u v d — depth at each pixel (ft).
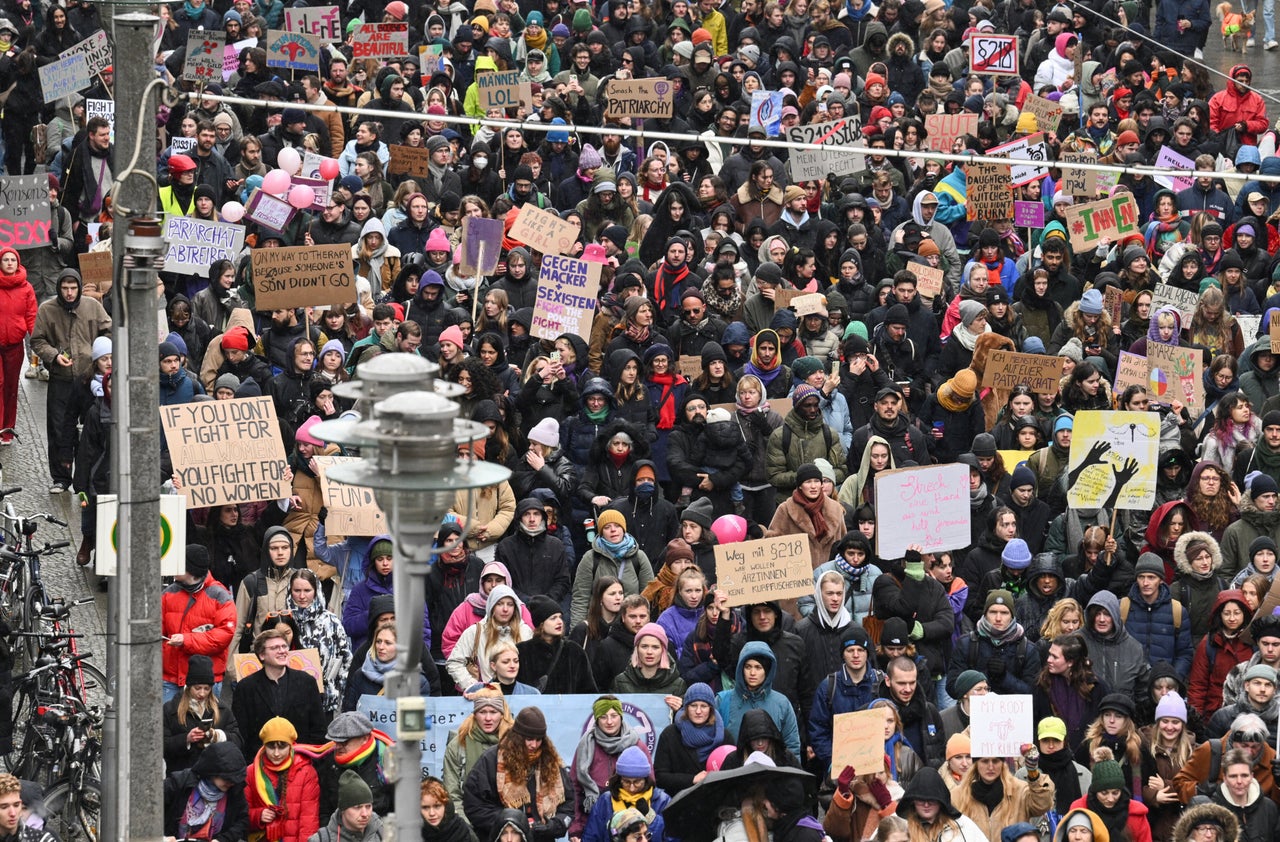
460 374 141.69
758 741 107.86
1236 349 174.09
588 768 110.32
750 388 146.10
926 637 124.98
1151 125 221.05
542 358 147.64
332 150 213.66
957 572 137.08
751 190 193.36
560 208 199.62
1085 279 193.47
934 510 130.00
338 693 119.55
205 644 117.50
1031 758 109.91
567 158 208.85
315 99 215.92
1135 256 181.78
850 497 141.69
